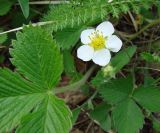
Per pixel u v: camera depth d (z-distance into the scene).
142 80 0.10
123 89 0.08
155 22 0.09
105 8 0.09
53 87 0.08
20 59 0.08
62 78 0.10
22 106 0.08
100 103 0.10
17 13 0.10
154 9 0.10
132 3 0.09
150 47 0.10
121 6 0.09
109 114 0.09
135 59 0.10
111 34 0.08
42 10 0.10
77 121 0.10
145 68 0.10
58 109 0.08
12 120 0.08
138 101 0.08
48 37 0.08
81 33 0.09
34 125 0.08
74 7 0.09
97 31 0.09
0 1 0.10
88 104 0.09
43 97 0.08
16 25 0.10
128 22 0.10
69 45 0.09
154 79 0.10
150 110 0.08
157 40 0.10
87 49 0.08
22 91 0.08
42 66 0.08
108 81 0.08
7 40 0.10
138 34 0.10
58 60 0.08
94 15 0.09
